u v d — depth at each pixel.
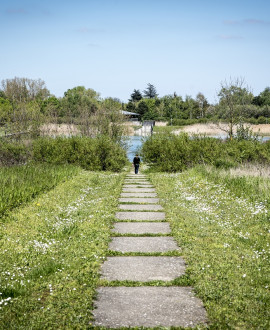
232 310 5.48
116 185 18.36
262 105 97.38
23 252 8.18
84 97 91.56
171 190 16.94
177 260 7.82
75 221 10.88
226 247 8.52
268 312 5.41
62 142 26.73
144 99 127.88
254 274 6.83
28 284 6.39
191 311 5.55
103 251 8.20
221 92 28.59
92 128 38.31
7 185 14.07
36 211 11.97
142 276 6.93
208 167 20.47
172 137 29.55
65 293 6.02
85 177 20.34
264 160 21.69
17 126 32.75
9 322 5.09
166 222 11.18
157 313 5.50
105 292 6.23
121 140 36.91
